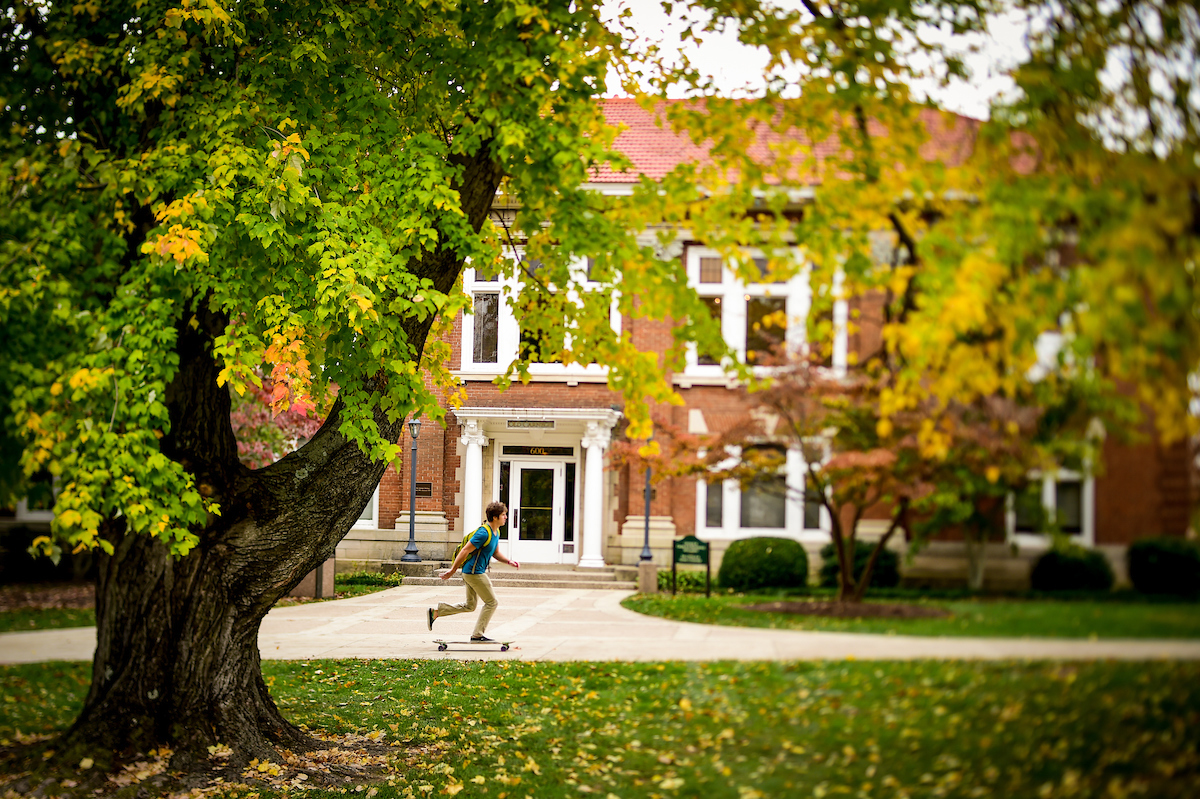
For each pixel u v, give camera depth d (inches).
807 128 213.9
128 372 213.8
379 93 267.9
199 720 244.1
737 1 229.5
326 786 230.2
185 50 249.9
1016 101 172.2
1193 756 135.3
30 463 210.4
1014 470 166.9
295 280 236.5
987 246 164.7
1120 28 157.6
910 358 176.6
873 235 199.5
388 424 265.3
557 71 231.8
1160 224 143.9
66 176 228.5
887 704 176.4
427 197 224.1
